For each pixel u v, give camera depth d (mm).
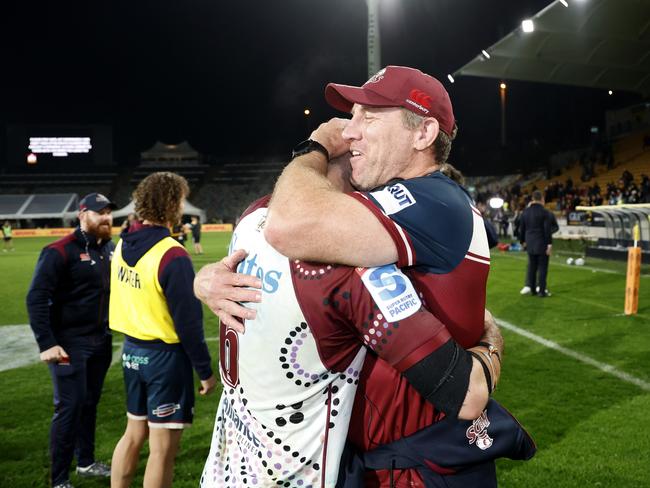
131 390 2977
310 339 1187
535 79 20812
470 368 1176
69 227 51812
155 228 2951
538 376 5523
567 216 23781
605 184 30344
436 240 1200
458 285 1241
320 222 1122
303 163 1312
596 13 15664
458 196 1284
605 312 8672
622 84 21562
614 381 5336
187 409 2941
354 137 1356
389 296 1137
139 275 2863
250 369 1258
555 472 3543
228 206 61625
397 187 1232
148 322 2879
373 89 1312
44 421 4691
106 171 66750
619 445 3906
